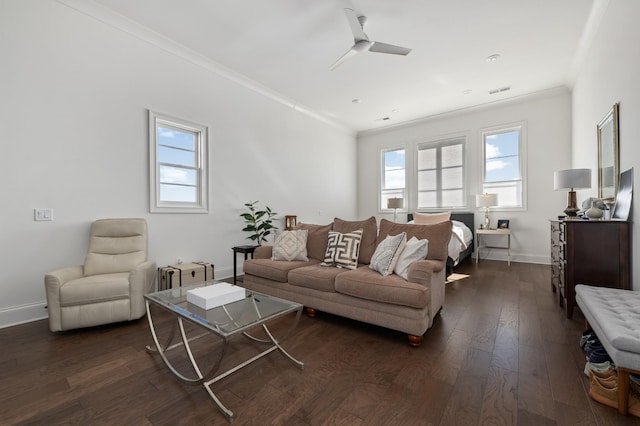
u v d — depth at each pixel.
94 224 2.75
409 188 6.47
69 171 2.72
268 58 3.77
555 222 3.04
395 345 2.07
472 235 5.43
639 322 1.45
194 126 3.72
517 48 3.55
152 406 1.42
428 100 5.19
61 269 2.42
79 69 2.77
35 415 1.36
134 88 3.16
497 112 5.36
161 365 1.80
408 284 2.11
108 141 2.97
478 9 2.86
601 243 2.40
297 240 3.21
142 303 2.50
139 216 3.20
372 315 2.24
